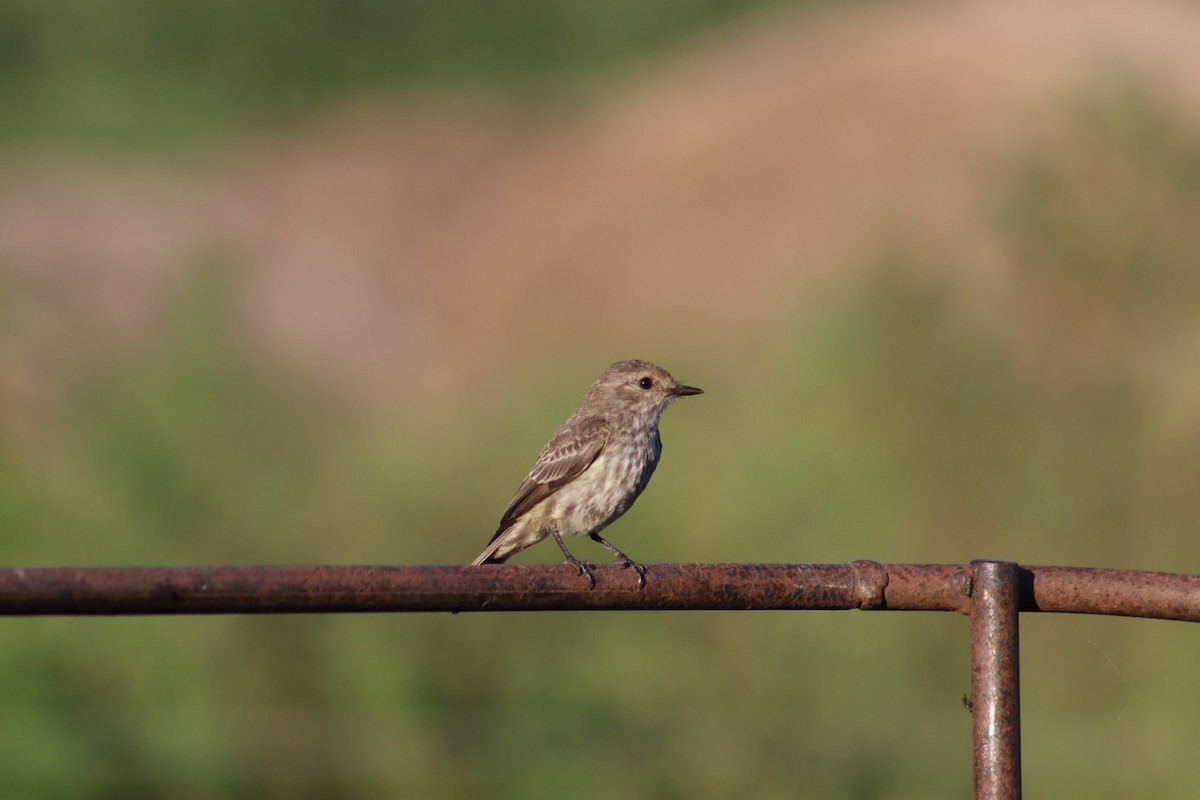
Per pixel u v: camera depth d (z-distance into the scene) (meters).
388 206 34.44
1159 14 29.92
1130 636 14.95
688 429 17.78
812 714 15.12
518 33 51.50
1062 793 14.33
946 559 16.28
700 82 36.34
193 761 15.29
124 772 15.23
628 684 15.41
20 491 16.89
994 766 4.87
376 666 15.66
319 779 15.27
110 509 17.00
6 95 44.88
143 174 36.31
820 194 27.38
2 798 14.98
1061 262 18.66
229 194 34.75
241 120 45.12
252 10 49.59
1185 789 14.22
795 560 16.20
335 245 32.25
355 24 50.25
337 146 38.72
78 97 44.44
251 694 15.76
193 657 15.71
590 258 29.58
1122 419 17.03
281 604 4.63
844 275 20.09
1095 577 5.00
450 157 37.44
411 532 17.14
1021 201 19.25
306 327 29.09
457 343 29.00
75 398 18.62
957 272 19.23
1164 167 19.05
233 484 17.47
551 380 19.66
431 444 18.31
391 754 15.37
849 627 15.25
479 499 17.39
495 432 18.44
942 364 17.42
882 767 14.71
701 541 16.36
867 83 30.36
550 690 15.55
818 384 17.58
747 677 15.30
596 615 15.77
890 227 22.50
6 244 28.78
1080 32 28.64
